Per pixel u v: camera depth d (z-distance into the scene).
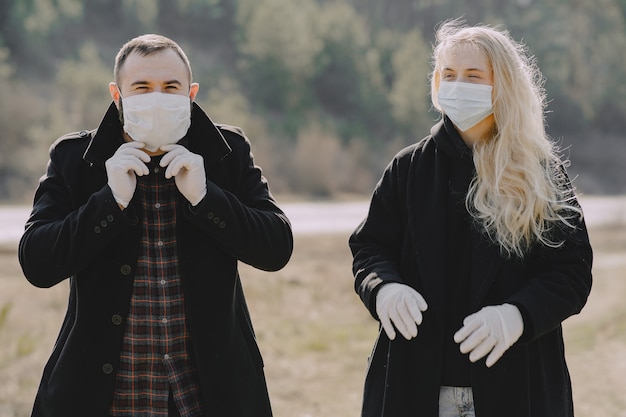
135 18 46.72
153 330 3.23
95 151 3.28
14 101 31.41
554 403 3.36
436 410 3.33
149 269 3.26
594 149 53.97
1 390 6.59
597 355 8.27
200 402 3.28
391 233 3.55
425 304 3.24
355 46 48.75
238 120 37.09
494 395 3.27
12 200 27.50
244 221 3.24
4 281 11.21
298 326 9.70
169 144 3.21
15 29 39.62
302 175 35.31
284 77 44.22
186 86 3.22
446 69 3.40
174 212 3.30
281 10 45.62
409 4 62.34
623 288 11.90
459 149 3.40
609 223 21.44
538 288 3.23
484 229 3.34
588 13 60.41
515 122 3.32
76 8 43.41
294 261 14.29
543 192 3.31
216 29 50.16
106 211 3.11
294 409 6.62
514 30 59.00
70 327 3.31
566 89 56.69
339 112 47.03
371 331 9.70
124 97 3.18
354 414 6.53
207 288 3.27
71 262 3.15
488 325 3.12
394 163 3.57
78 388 3.21
